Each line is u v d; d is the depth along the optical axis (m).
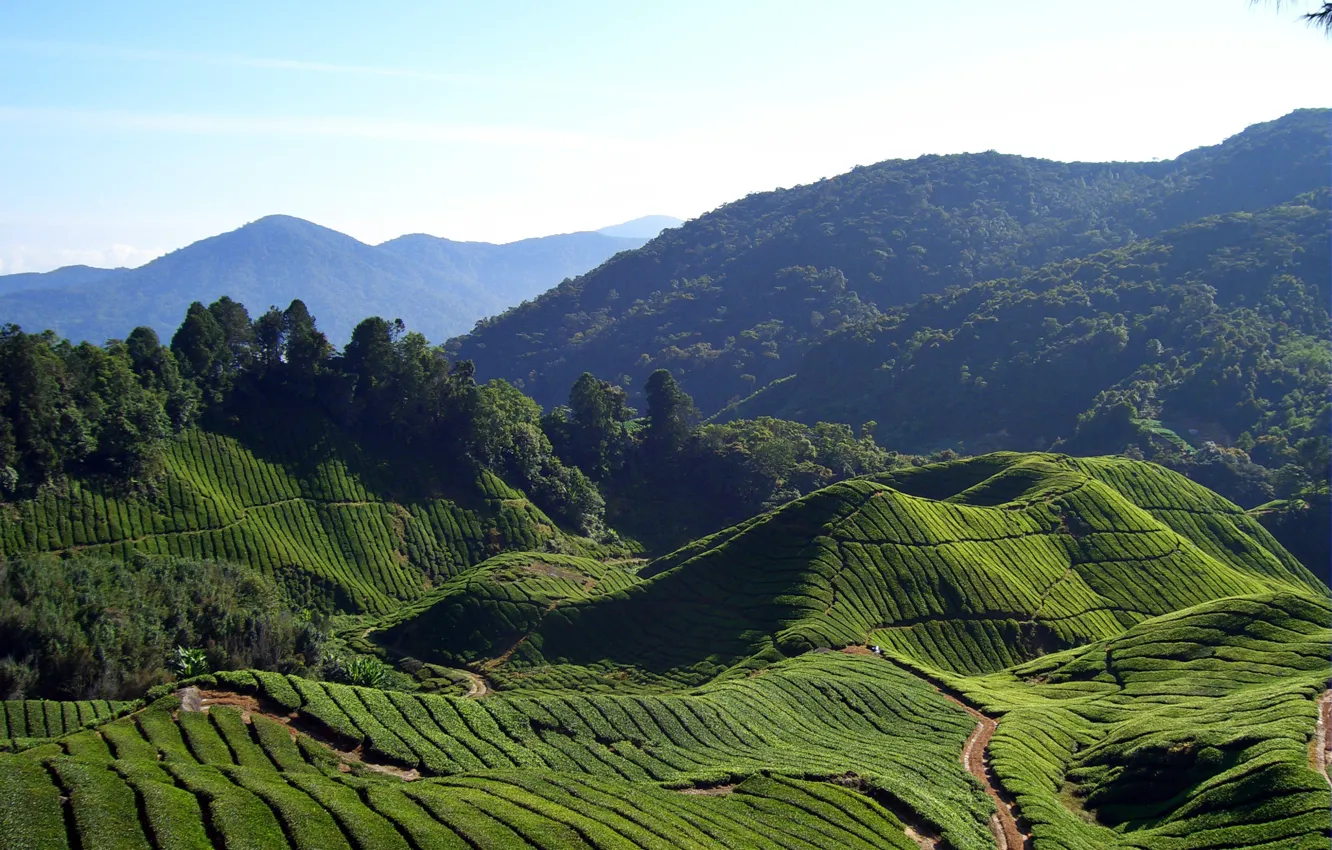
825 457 190.00
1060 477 132.50
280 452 146.12
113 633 87.50
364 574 133.62
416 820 39.50
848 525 112.50
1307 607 82.56
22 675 81.00
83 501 117.19
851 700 74.00
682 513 175.88
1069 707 73.06
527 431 168.12
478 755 53.84
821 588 102.50
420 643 106.62
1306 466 161.75
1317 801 46.16
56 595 89.12
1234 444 190.62
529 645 104.38
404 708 57.72
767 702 71.38
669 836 42.19
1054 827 49.94
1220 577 113.69
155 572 100.38
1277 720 57.25
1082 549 117.56
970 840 47.97
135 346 141.25
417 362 160.00
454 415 161.25
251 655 89.50
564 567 125.25
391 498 148.50
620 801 47.06
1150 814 53.25
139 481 124.56
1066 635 100.94
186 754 46.53
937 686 82.62
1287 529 143.00
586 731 60.84
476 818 40.56
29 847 33.19
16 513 110.62
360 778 46.19
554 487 164.12
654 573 133.25
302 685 56.62
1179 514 134.38
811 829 46.38
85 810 35.53
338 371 159.12
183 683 55.28
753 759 58.91
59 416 120.00
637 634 105.19
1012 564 112.19
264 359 158.38
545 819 41.78
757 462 177.62
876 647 92.75
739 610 104.00
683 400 186.38
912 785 54.53
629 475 182.50
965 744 66.50
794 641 92.00
